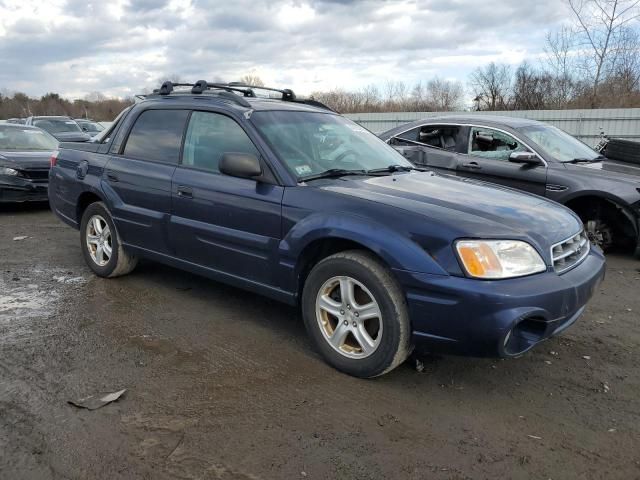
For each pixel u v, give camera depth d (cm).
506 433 280
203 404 301
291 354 366
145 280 521
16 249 652
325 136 424
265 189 366
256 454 258
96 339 386
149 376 332
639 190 601
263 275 375
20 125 1077
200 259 419
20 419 283
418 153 678
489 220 310
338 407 300
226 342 384
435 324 295
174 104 454
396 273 302
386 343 312
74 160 534
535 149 673
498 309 280
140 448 260
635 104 2083
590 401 313
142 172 455
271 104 430
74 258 609
